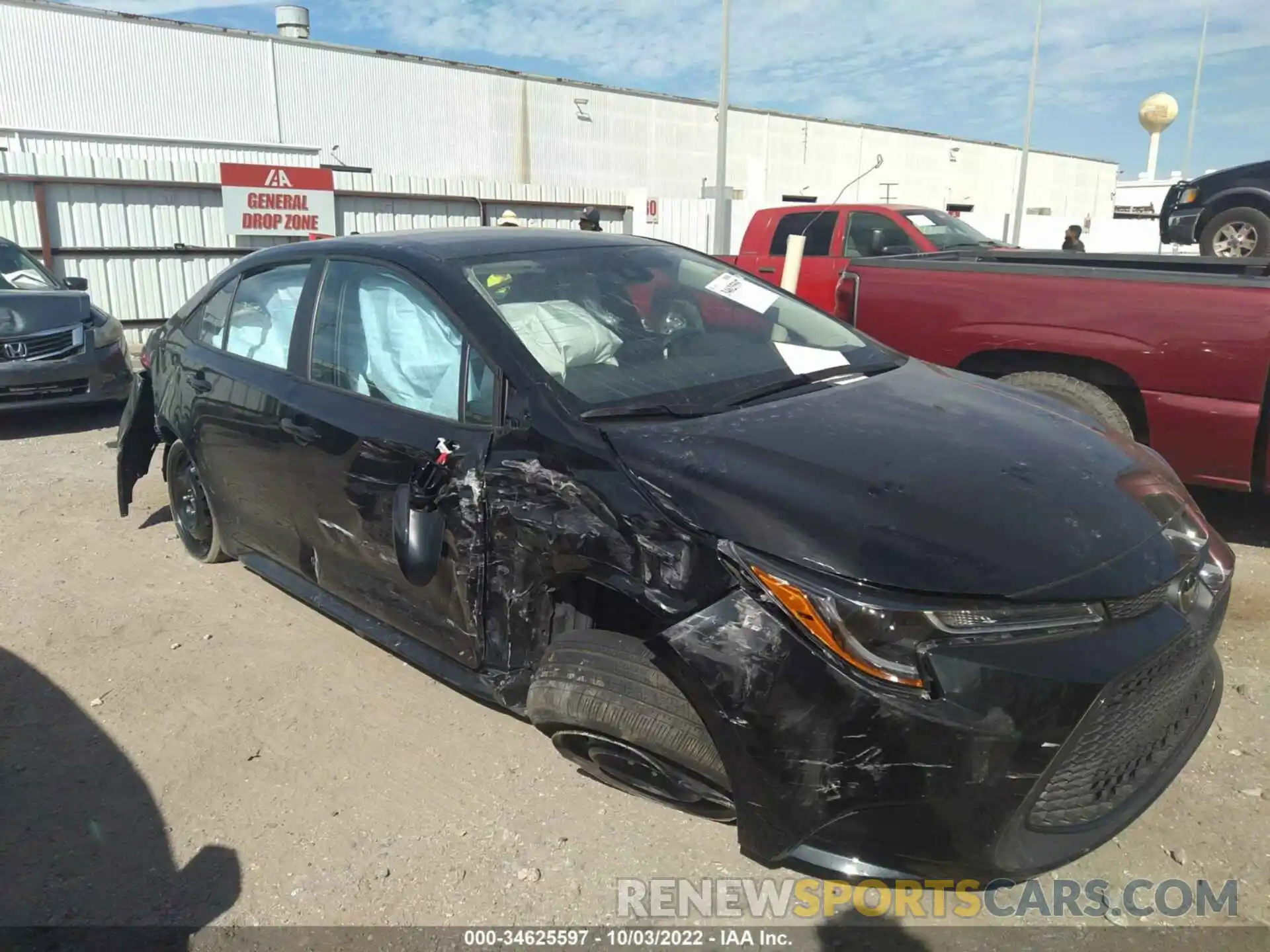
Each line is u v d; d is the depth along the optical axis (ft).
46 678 12.44
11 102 79.41
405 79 98.78
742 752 7.17
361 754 10.55
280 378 12.32
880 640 6.88
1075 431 9.59
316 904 8.39
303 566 12.37
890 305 17.51
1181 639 7.67
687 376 10.02
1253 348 13.80
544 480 8.73
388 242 11.78
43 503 19.71
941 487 7.89
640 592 7.85
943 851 6.94
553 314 10.36
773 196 126.52
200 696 11.87
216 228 49.39
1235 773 9.74
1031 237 99.55
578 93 109.81
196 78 87.61
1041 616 7.04
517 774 10.11
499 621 9.26
